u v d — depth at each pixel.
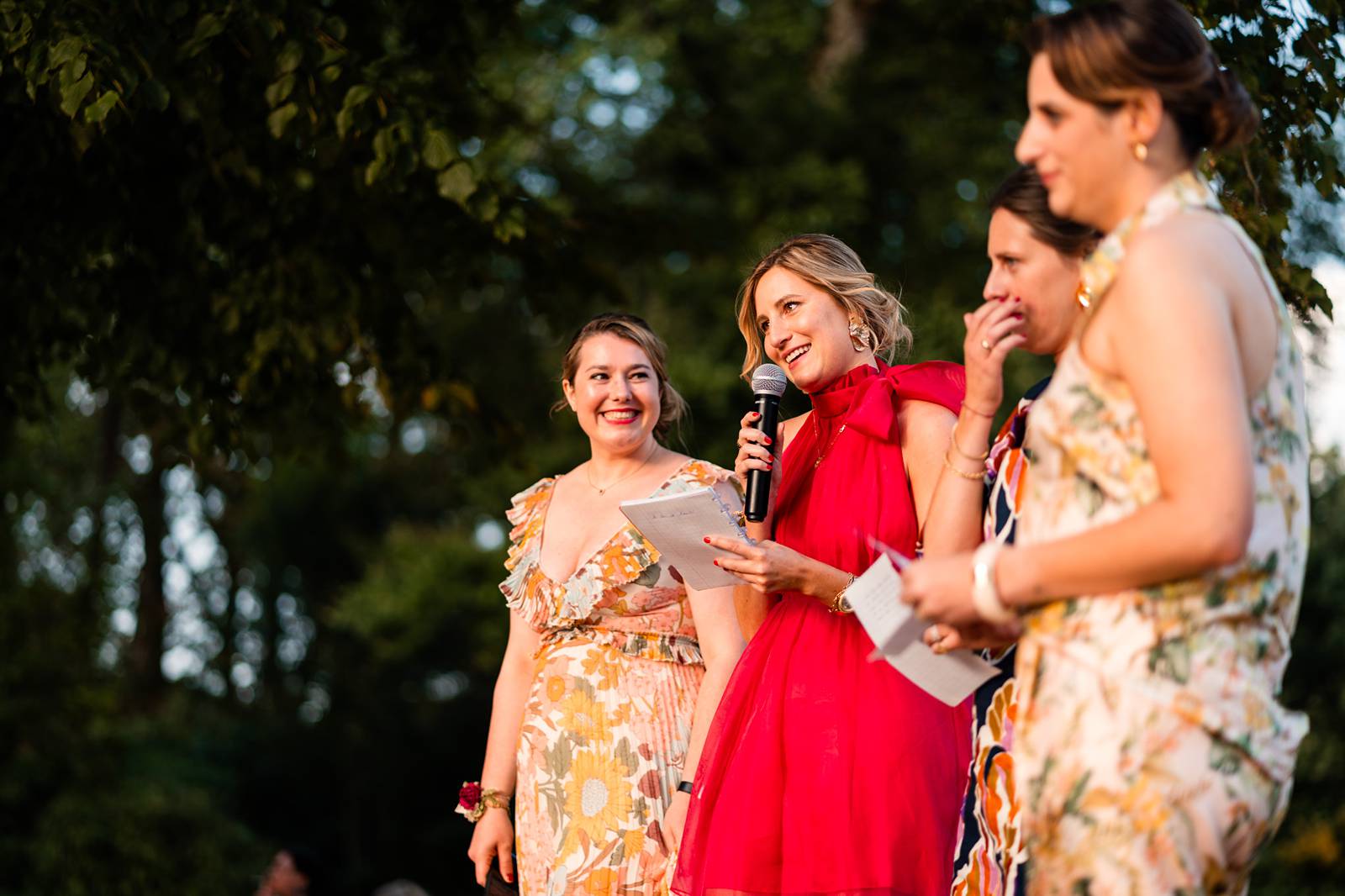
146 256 6.55
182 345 7.07
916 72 18.84
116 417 23.50
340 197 6.66
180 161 6.18
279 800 25.47
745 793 3.25
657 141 18.38
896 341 3.56
